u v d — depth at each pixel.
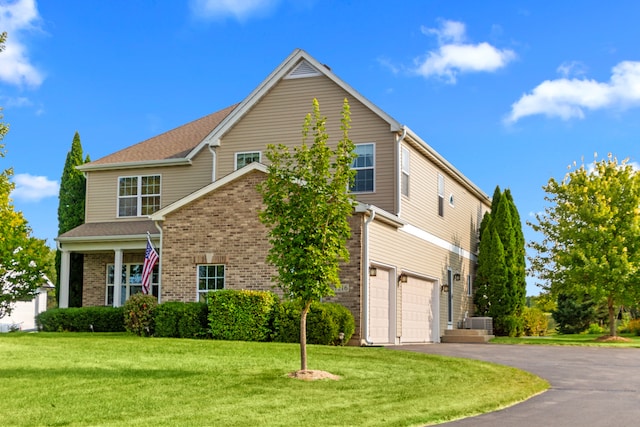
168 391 11.50
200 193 23.02
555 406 11.12
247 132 26.55
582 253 29.03
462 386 12.94
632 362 17.89
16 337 20.31
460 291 32.94
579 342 26.98
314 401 11.06
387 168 24.52
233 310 20.42
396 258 24.19
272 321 20.47
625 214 29.27
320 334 19.86
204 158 29.00
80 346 17.20
